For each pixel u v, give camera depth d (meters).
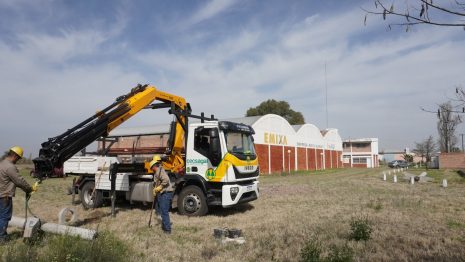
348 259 6.07
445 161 45.91
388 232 8.30
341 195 16.11
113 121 10.36
